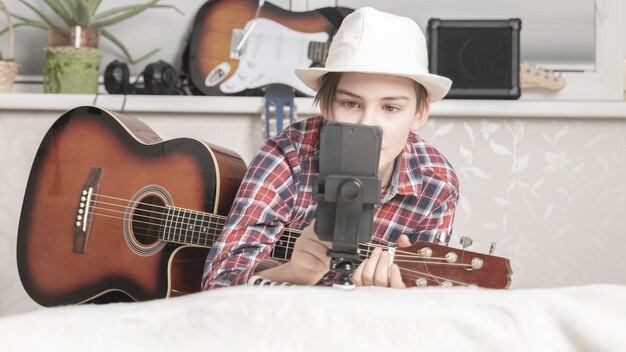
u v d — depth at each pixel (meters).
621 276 2.04
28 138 2.15
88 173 1.71
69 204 1.71
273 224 1.32
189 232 1.60
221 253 1.28
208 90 2.11
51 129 1.75
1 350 0.38
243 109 2.05
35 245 1.73
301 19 2.13
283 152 1.37
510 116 2.04
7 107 2.11
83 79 2.15
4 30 2.26
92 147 1.72
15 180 2.15
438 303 0.39
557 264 2.05
